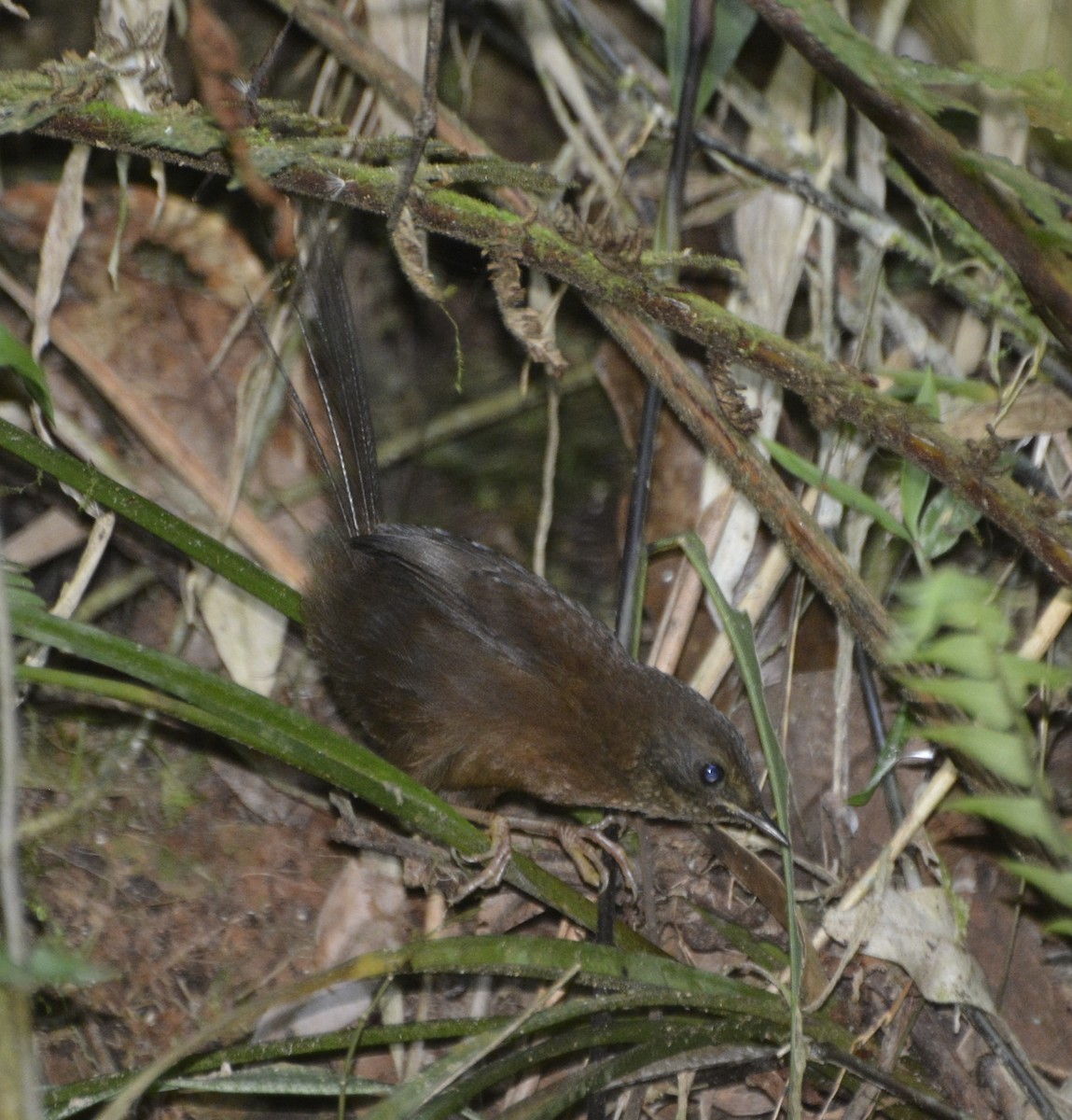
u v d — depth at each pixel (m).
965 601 5.85
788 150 9.39
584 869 8.08
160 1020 7.78
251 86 7.12
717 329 7.23
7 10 9.15
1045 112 5.77
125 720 8.70
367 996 7.88
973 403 9.05
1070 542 6.93
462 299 9.95
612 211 9.31
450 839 6.77
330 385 8.61
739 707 9.23
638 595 8.69
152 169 8.30
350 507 8.41
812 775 8.93
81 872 8.17
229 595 8.92
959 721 7.07
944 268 9.10
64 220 7.91
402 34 9.13
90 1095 6.31
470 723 8.02
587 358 9.85
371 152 7.86
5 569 6.02
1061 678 5.95
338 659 8.02
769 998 7.01
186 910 8.16
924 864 8.23
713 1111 7.83
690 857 8.50
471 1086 6.24
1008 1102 7.57
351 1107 7.77
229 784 8.60
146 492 8.81
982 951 8.35
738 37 8.67
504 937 6.37
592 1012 6.62
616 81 9.87
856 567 9.05
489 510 9.97
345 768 6.39
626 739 8.10
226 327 9.07
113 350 8.79
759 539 9.27
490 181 7.43
